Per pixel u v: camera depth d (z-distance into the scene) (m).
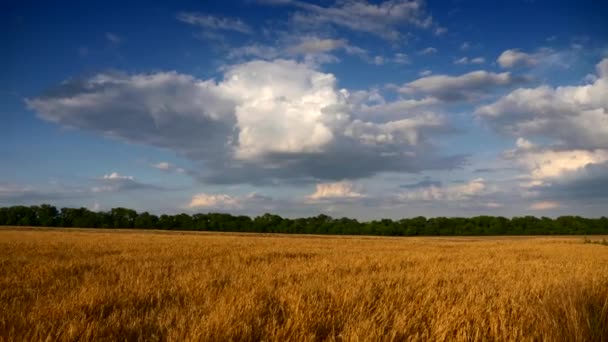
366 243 34.69
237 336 4.25
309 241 37.09
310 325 4.68
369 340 4.12
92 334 4.29
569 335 4.22
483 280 8.98
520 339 4.31
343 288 6.75
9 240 28.62
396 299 6.27
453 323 4.78
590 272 10.32
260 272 10.08
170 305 5.98
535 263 14.48
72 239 31.38
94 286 7.20
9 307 5.64
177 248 21.09
